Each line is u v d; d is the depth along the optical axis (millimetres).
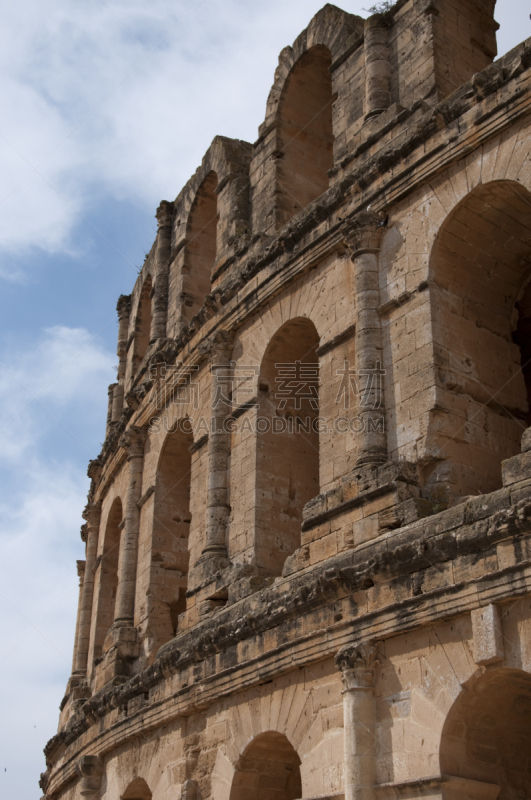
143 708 31188
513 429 25188
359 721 21281
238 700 26406
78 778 38625
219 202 38219
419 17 29266
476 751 20422
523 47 24094
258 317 32156
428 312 24703
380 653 21812
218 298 34219
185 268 42688
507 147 23797
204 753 27484
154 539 37969
